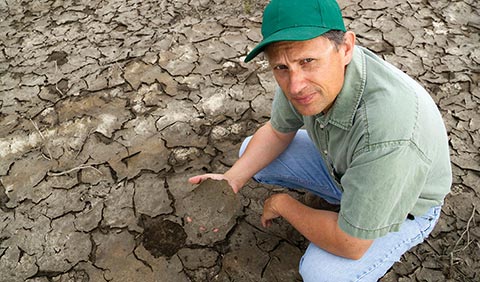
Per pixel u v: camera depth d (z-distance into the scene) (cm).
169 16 307
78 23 311
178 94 251
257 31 289
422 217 143
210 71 263
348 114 117
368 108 112
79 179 212
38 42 298
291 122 157
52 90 260
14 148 229
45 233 192
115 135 231
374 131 109
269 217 156
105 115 242
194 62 270
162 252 182
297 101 115
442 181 132
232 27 294
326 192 177
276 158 176
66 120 241
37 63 280
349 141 120
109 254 183
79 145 227
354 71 114
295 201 146
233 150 221
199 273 175
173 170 213
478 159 209
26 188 210
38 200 205
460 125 225
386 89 112
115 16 312
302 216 141
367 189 111
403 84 114
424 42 274
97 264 180
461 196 194
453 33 279
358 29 285
